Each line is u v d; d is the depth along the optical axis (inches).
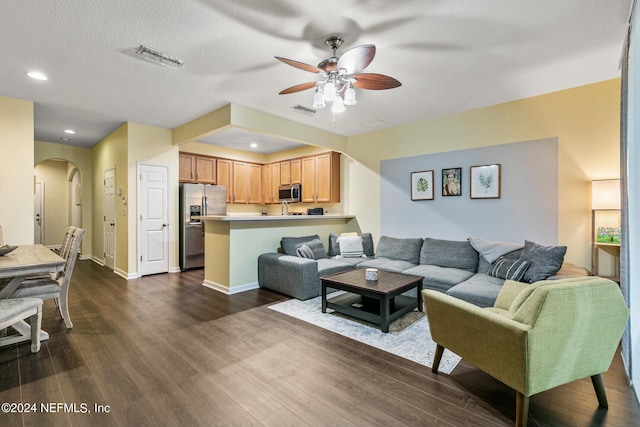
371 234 205.8
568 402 69.2
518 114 144.9
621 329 64.1
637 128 69.7
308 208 260.7
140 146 191.2
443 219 171.6
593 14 81.5
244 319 119.4
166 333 105.7
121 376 78.8
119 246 201.3
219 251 162.4
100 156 235.6
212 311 128.6
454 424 61.8
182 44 97.3
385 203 198.8
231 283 155.8
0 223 140.1
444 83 126.4
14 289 98.7
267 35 92.4
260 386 74.8
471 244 150.5
